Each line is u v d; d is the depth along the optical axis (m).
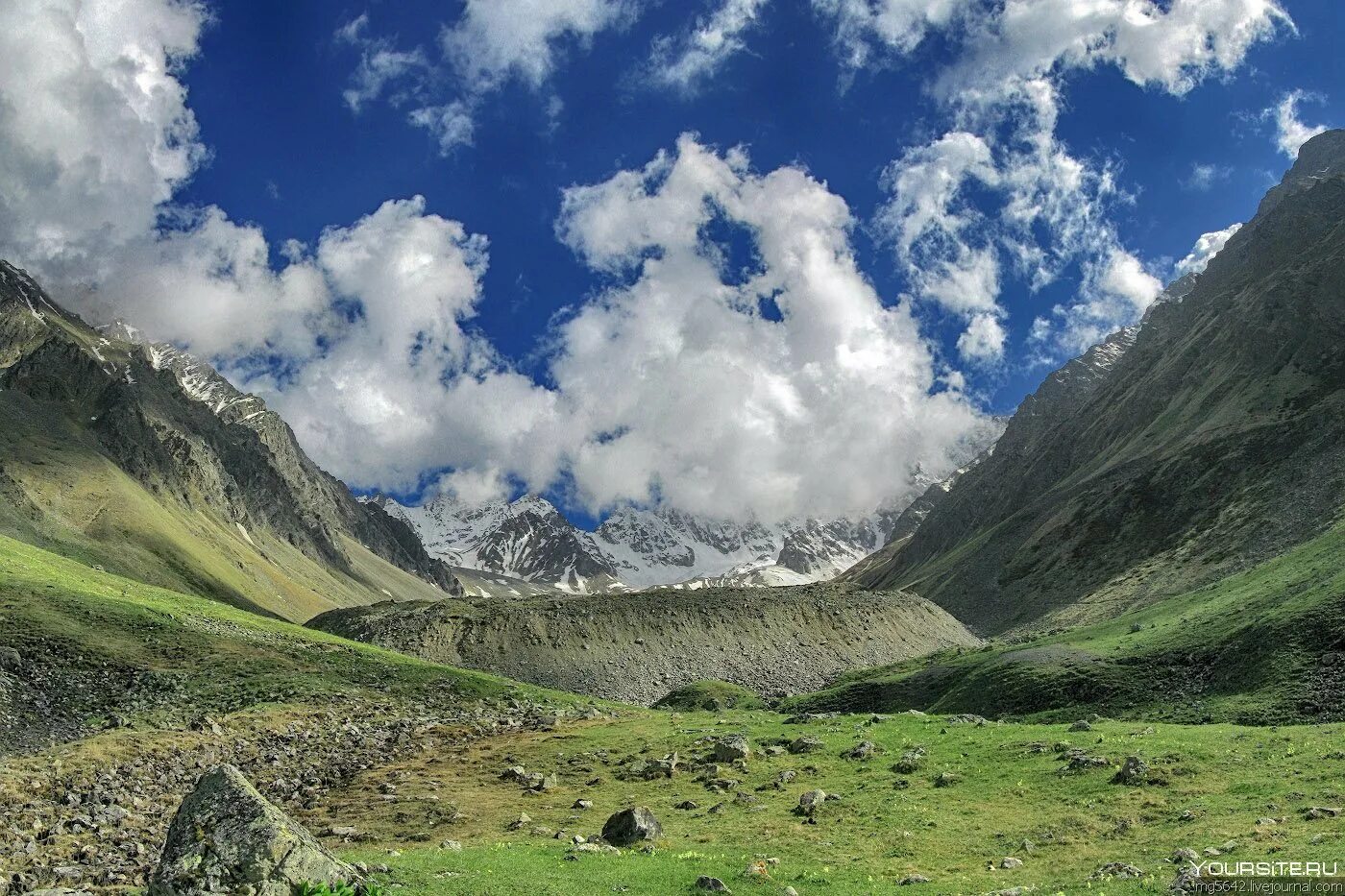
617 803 49.59
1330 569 100.06
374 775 59.75
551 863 35.56
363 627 182.00
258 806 25.28
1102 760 47.47
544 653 172.50
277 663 91.19
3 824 42.41
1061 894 29.89
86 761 55.53
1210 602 120.94
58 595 94.12
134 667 79.75
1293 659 80.44
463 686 94.94
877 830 41.38
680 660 178.38
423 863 34.19
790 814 45.09
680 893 31.83
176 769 57.19
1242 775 42.78
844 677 151.88
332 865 24.91
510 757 63.31
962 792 46.62
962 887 32.28
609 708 96.56
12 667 73.19
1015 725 61.97
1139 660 96.25
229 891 23.19
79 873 36.00
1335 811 35.03
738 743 57.81
